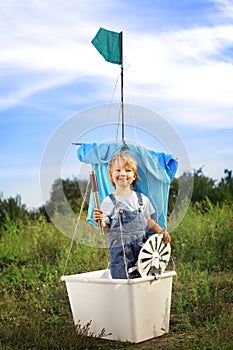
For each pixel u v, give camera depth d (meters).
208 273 6.66
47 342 4.55
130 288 4.51
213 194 9.93
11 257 7.64
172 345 4.51
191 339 4.65
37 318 5.04
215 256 6.99
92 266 6.95
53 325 5.00
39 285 6.39
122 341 4.58
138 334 4.56
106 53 4.87
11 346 4.57
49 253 7.70
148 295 4.62
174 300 5.64
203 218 8.20
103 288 4.61
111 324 4.61
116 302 4.57
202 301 5.31
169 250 4.83
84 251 7.42
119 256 4.70
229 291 5.75
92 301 4.67
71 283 4.77
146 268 4.65
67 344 4.51
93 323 4.68
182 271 6.64
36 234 8.33
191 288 5.82
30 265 7.18
